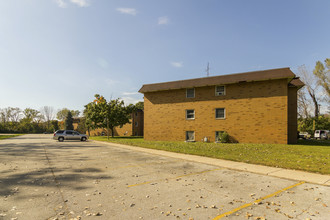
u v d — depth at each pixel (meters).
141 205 5.02
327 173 8.10
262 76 21.03
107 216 4.39
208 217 4.38
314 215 4.48
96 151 16.25
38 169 9.12
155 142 23.59
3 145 22.36
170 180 7.36
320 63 41.50
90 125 42.03
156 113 27.03
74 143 25.62
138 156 13.34
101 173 8.39
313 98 43.66
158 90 26.25
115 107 40.25
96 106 41.25
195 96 24.72
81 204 5.05
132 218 4.30
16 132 94.44
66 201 5.25
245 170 8.92
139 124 50.16
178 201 5.30
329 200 5.41
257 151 14.91
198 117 24.41
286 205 5.05
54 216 4.36
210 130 23.59
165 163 10.77
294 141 22.88
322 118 41.91
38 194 5.78
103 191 6.08
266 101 20.92
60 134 30.64
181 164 10.49
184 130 25.14
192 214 4.52
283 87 20.23
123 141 26.34
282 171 8.68
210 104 23.77
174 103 25.97
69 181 7.14
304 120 42.84
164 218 4.31
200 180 7.37
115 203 5.13
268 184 6.89
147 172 8.62
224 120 22.86
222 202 5.25
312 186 6.67
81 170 8.95
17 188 6.29
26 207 4.84
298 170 8.86
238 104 22.25
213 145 19.06
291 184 6.90
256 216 4.43
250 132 21.50
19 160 11.59
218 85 23.48
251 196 5.71
